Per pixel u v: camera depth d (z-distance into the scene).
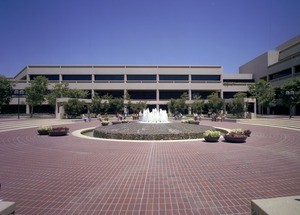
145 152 11.36
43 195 5.83
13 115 51.69
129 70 60.53
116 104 48.19
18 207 5.15
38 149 12.33
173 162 9.24
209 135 14.66
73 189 6.24
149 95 62.59
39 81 46.62
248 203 5.27
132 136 16.28
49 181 6.92
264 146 13.04
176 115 45.69
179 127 18.38
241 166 8.56
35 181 6.93
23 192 6.04
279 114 57.06
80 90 53.38
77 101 40.38
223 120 37.09
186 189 6.18
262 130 22.27
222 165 8.72
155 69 60.75
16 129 23.58
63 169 8.25
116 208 5.07
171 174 7.57
